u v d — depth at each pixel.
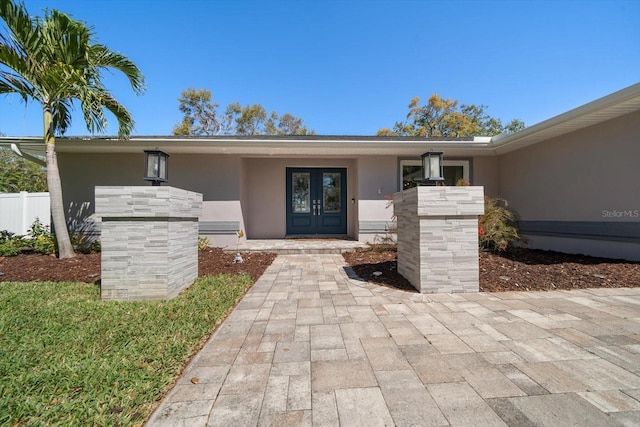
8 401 1.54
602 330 2.47
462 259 3.71
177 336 2.38
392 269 4.94
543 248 6.62
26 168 17.38
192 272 4.23
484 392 1.64
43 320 2.72
